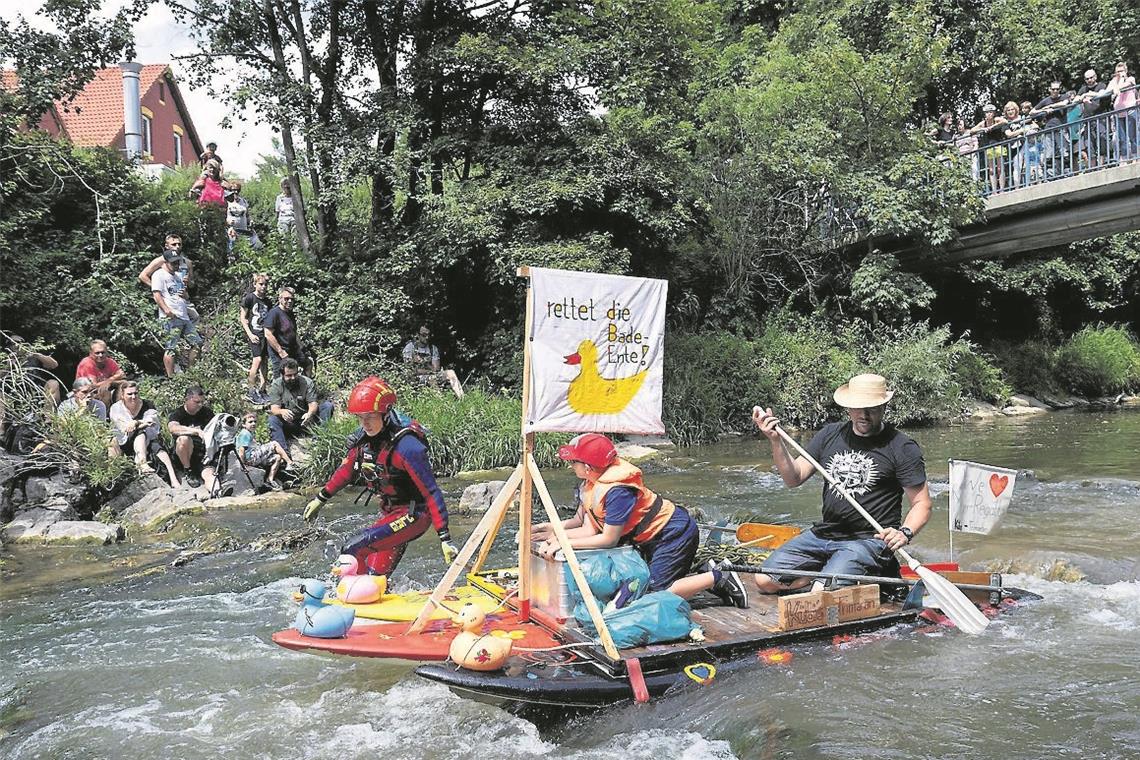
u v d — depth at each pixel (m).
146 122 29.80
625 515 4.84
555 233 16.41
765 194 19.16
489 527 4.91
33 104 14.62
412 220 17.89
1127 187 16.02
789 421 17.22
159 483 10.09
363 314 16.09
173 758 4.07
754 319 19.03
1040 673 4.62
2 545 8.34
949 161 18.38
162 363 14.52
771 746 3.90
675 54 17.59
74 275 14.55
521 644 4.63
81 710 4.63
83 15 15.24
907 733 3.99
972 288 23.77
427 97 17.38
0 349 11.22
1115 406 21.55
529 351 4.54
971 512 5.71
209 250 17.16
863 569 5.33
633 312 4.81
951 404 18.14
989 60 23.62
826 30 20.56
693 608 5.25
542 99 17.14
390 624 4.97
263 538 8.34
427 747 4.12
